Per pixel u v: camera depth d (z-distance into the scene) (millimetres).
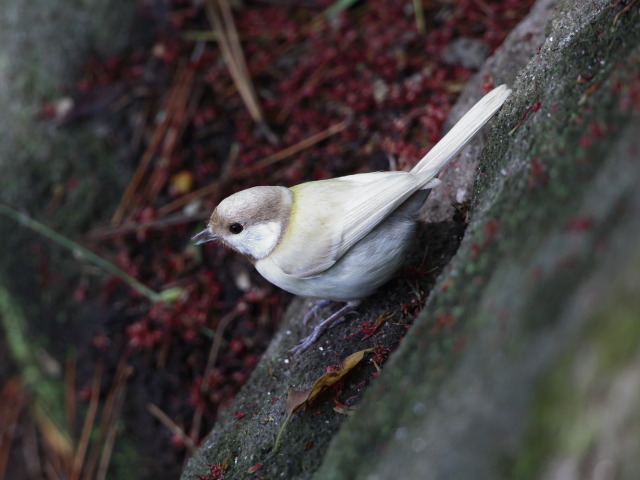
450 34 9188
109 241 9703
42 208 10039
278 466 5023
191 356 8969
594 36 4930
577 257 3143
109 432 9328
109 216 9859
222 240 6035
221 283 9109
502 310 3387
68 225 9906
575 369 2928
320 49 9969
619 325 2824
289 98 9727
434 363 3730
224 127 9867
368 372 5445
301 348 6328
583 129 3941
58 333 9977
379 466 3641
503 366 3182
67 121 10164
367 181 5777
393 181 5488
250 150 9586
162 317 9109
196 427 8680
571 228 3268
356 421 4020
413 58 9242
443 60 9000
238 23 10664
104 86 10266
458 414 3268
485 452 3104
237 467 5465
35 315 10141
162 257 9492
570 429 2902
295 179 9039
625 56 4309
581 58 4914
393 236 5656
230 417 6316
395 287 6211
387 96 8984
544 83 5227
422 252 6398
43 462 9836
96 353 9617
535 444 2986
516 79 5879
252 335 8766
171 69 10305
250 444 5609
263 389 6375
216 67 10266
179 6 10664
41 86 10320
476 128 5480
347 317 6293
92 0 10445
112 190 9922
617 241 2988
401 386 3850
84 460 9391
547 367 3027
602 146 3662
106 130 10125
